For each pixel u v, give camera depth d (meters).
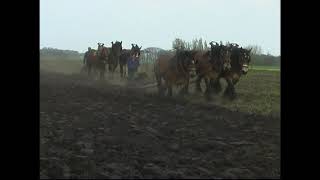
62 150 10.56
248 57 21.89
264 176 8.83
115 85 29.20
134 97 22.48
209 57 22.05
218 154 10.77
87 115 16.20
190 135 13.12
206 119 15.90
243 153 10.86
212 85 22.06
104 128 13.77
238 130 14.08
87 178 8.25
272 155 10.70
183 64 22.17
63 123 14.34
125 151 10.77
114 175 8.49
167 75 22.61
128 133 12.97
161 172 8.74
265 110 18.23
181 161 9.88
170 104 20.19
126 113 17.16
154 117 16.34
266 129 14.16
